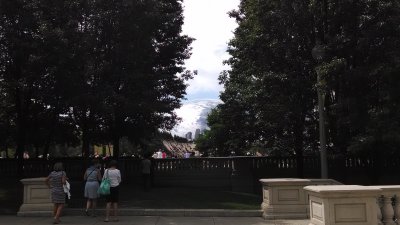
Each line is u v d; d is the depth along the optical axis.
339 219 9.34
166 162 25.33
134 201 18.02
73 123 22.02
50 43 15.86
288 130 23.97
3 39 16.86
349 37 19.28
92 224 13.10
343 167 25.41
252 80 24.33
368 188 9.54
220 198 19.52
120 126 22.75
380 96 18.77
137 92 19.39
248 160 25.38
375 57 19.20
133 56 18.75
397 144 19.17
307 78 21.14
